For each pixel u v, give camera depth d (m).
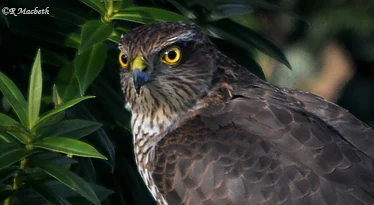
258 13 17.73
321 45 18.45
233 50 12.70
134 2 12.09
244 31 12.36
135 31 11.26
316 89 19.42
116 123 12.09
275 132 10.63
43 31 11.38
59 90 10.91
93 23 10.55
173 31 11.18
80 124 10.02
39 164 9.78
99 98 11.66
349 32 18.16
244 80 11.66
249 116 10.92
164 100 11.40
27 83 11.74
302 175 10.24
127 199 12.30
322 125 10.79
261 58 18.45
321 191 10.12
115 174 12.22
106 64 12.07
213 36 12.55
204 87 11.43
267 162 10.44
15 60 11.80
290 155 10.41
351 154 10.38
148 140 11.61
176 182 10.95
